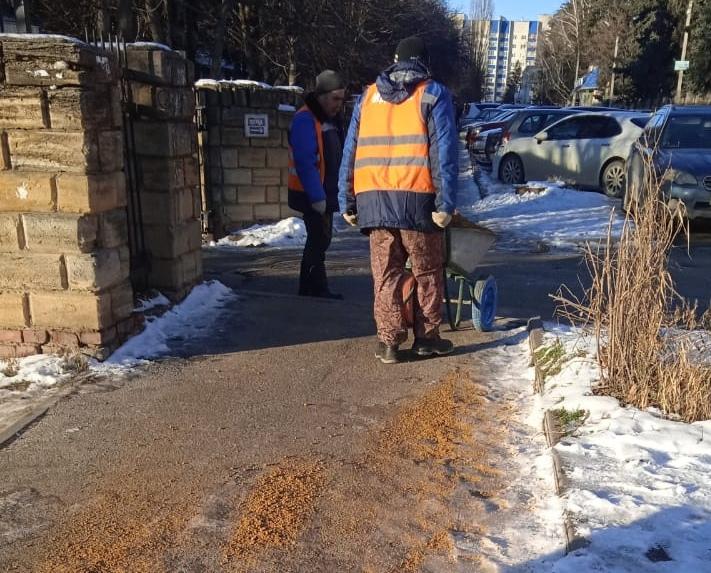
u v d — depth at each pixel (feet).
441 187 13.65
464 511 9.39
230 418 12.37
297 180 20.52
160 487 10.01
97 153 14.34
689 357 12.30
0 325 14.83
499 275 26.25
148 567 8.22
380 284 14.80
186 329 17.56
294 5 64.54
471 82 256.93
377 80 14.06
